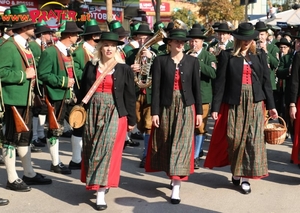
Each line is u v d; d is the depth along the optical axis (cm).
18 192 587
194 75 557
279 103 946
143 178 655
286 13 1775
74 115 527
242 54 572
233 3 3066
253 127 567
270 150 827
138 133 915
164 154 562
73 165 695
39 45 848
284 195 584
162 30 670
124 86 537
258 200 566
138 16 2158
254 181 641
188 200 564
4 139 582
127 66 539
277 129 566
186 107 552
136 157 777
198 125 562
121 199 567
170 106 554
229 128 572
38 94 623
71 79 637
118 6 1859
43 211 529
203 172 682
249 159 569
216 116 577
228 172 683
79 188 607
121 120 534
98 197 535
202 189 605
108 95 532
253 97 565
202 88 698
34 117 834
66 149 829
